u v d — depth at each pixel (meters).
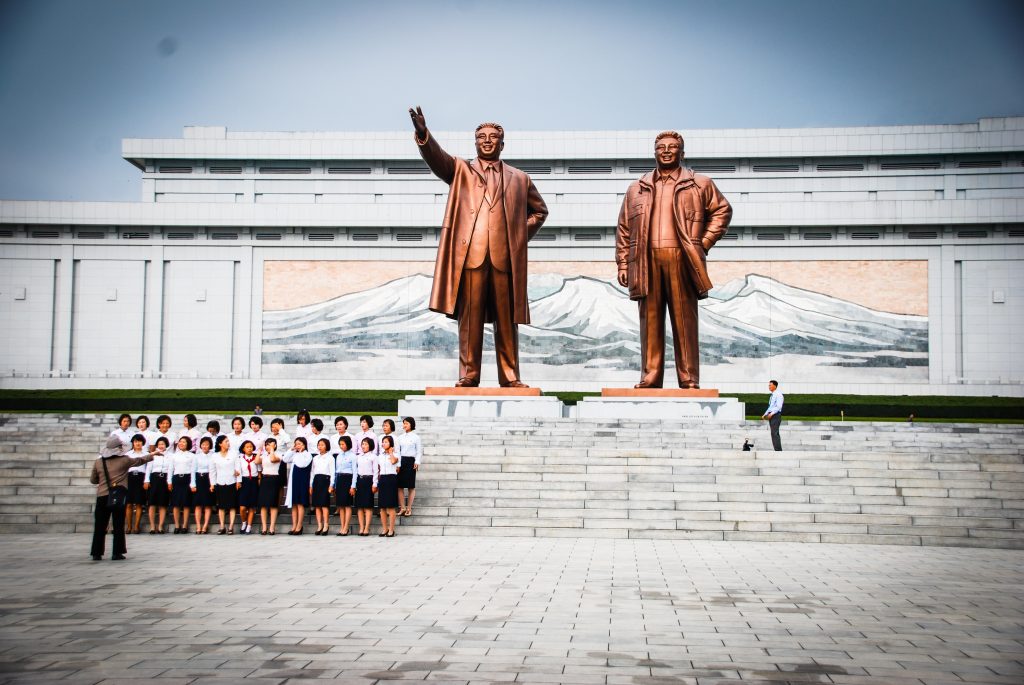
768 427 21.84
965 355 38.88
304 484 15.14
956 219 38.75
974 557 12.82
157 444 15.55
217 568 11.41
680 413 22.36
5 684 6.41
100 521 12.18
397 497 14.84
